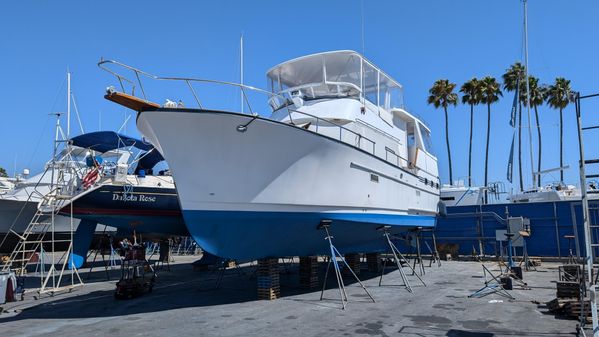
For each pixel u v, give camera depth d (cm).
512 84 3497
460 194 2344
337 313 733
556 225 1722
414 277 1223
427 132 1502
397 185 1076
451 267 1503
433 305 800
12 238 1617
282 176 784
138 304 855
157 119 713
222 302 855
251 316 718
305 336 588
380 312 739
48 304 882
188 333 613
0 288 895
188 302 864
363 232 998
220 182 754
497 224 1833
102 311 796
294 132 767
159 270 1512
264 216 786
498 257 1723
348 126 980
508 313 720
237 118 723
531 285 1034
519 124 2773
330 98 1062
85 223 1352
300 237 866
